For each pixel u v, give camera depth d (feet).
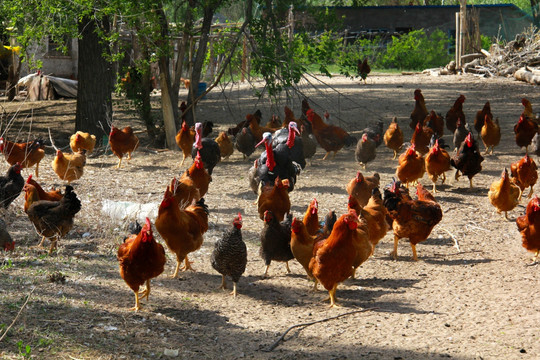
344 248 21.44
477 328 19.92
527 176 36.09
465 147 38.70
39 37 47.39
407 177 37.68
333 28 55.52
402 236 27.02
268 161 34.55
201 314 21.45
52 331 18.49
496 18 144.25
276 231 24.61
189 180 31.83
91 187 40.01
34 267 24.89
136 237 20.48
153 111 73.46
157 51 50.37
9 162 40.96
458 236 31.07
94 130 57.41
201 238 25.43
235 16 73.51
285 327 20.47
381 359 17.76
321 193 39.11
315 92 88.84
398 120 66.90
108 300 21.97
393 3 173.27
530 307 21.45
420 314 21.38
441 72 113.80
